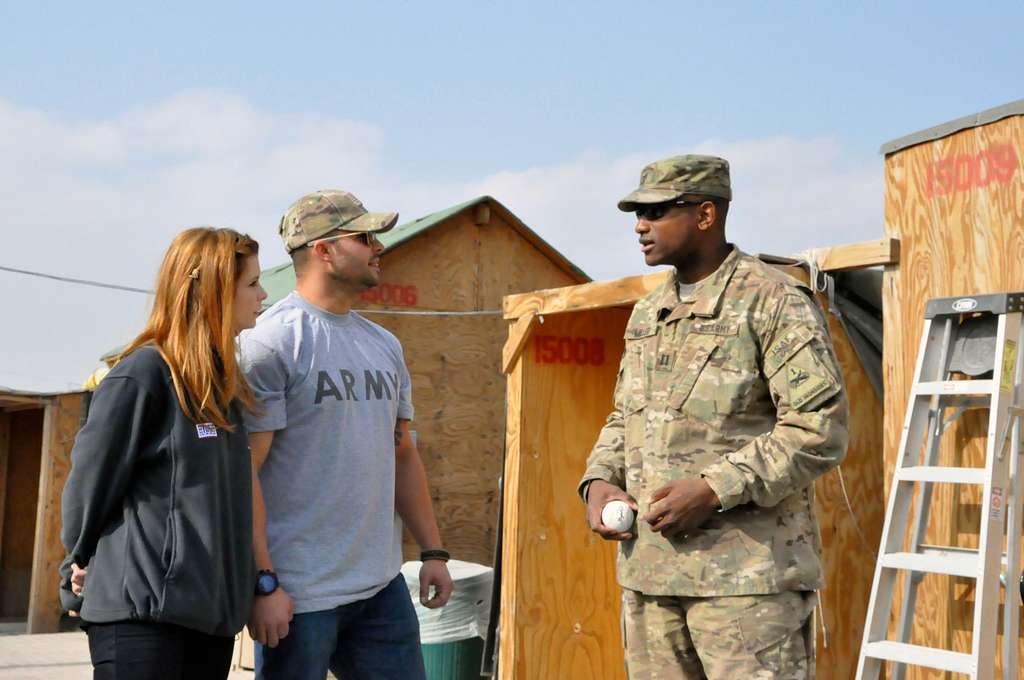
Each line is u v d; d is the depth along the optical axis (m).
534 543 6.04
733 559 3.24
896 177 4.94
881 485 5.03
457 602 6.75
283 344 3.29
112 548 2.76
